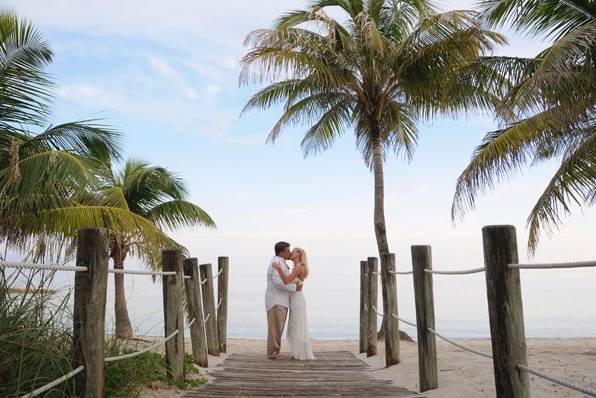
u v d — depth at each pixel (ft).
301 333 32.14
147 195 59.06
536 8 35.99
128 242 51.39
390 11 51.83
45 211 35.29
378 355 33.53
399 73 47.65
